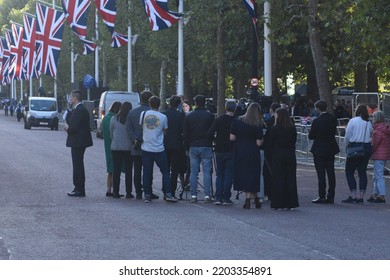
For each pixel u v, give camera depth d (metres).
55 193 20.17
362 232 14.52
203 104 18.73
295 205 17.73
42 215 16.03
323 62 32.06
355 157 19.38
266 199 19.38
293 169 17.70
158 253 11.90
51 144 43.06
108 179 19.81
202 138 18.56
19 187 21.52
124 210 17.08
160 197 19.84
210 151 18.70
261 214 16.92
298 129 32.91
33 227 14.37
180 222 15.38
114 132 19.17
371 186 23.73
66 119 19.78
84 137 19.55
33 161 30.73
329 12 29.77
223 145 18.20
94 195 20.00
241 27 41.84
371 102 29.56
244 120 17.69
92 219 15.57
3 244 12.52
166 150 18.89
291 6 32.47
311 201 19.81
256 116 17.66
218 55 43.50
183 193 20.55
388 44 24.50
